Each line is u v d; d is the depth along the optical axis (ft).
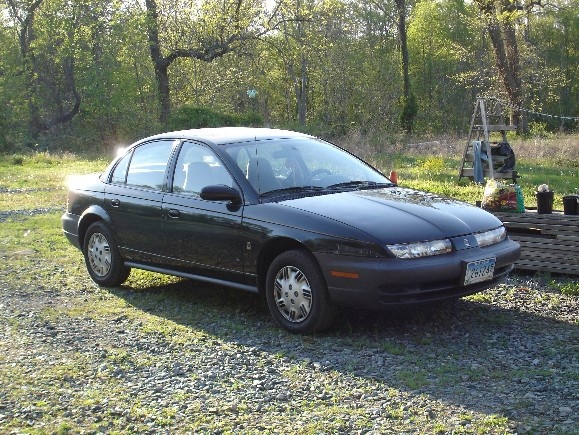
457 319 21.72
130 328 21.57
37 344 20.10
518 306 23.00
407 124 145.38
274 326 21.48
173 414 15.16
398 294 18.93
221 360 18.60
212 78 161.89
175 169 24.11
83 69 138.82
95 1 136.15
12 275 28.71
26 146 133.80
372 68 161.68
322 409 15.29
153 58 136.56
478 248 20.26
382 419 14.69
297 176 22.72
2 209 48.08
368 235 19.21
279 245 21.08
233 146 23.26
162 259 24.18
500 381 16.70
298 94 182.29
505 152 53.11
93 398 16.15
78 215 27.40
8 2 145.07
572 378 16.72
